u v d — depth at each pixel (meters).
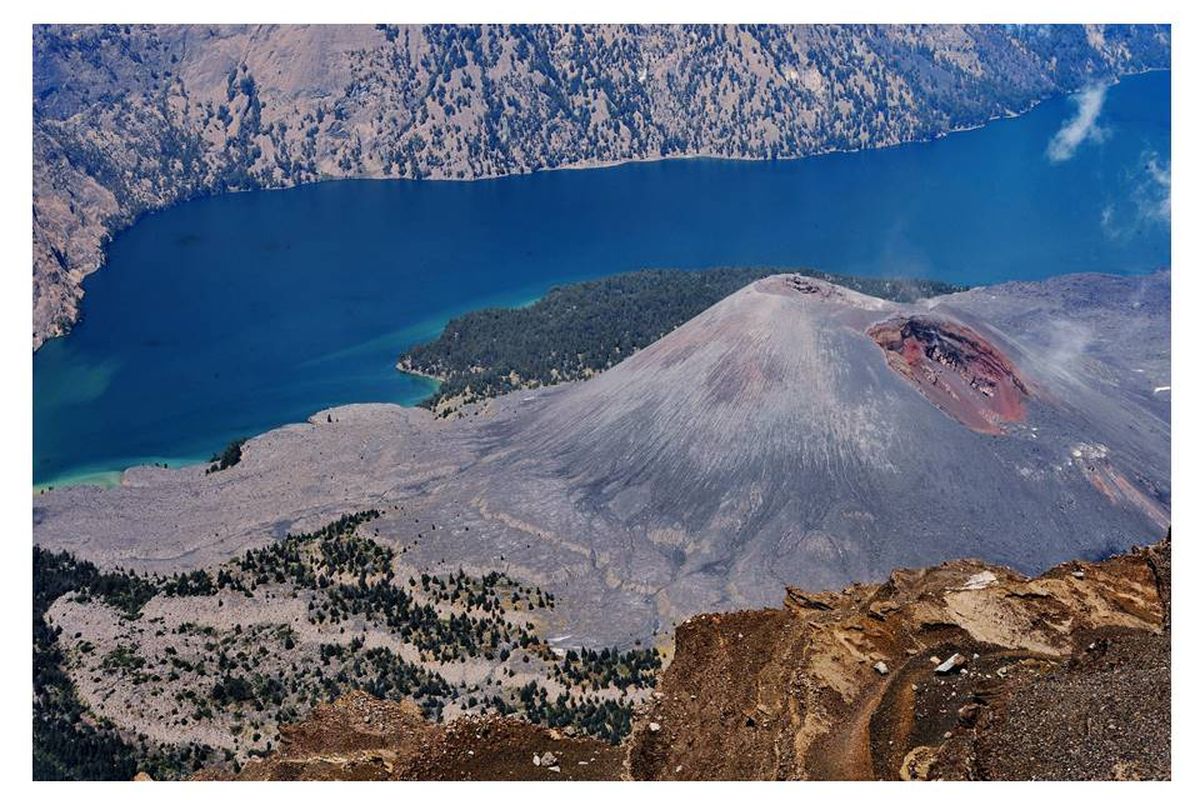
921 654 71.25
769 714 71.12
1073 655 69.25
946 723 66.25
